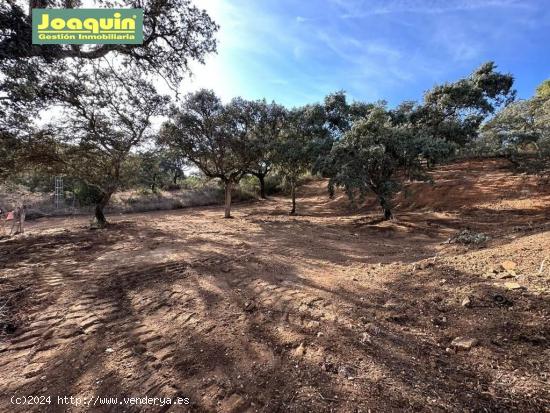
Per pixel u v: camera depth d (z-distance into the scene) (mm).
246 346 2861
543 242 4809
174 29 7652
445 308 3391
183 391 2275
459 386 2223
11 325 3361
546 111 11945
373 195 17469
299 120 16344
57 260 6391
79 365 2631
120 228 11656
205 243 8156
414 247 7262
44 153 11117
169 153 15219
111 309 3801
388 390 2189
